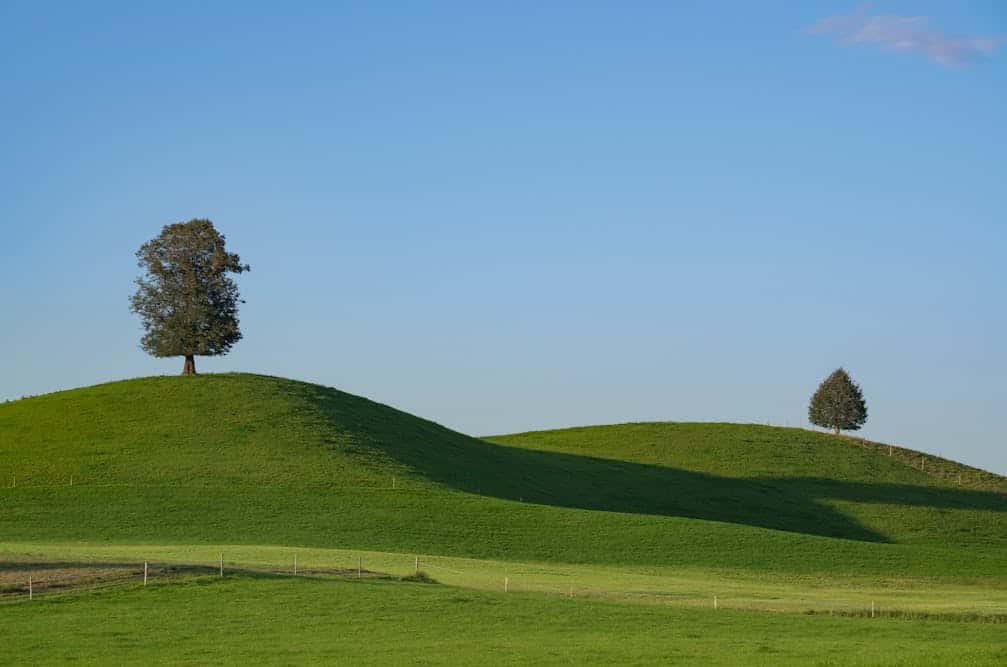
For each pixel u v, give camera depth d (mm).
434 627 49094
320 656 43000
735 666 41219
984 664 41094
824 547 95188
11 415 128250
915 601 64188
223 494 101125
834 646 45844
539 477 129500
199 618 49562
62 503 97188
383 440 127000
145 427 121438
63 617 49312
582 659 42750
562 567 81375
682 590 66375
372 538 89312
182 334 128875
